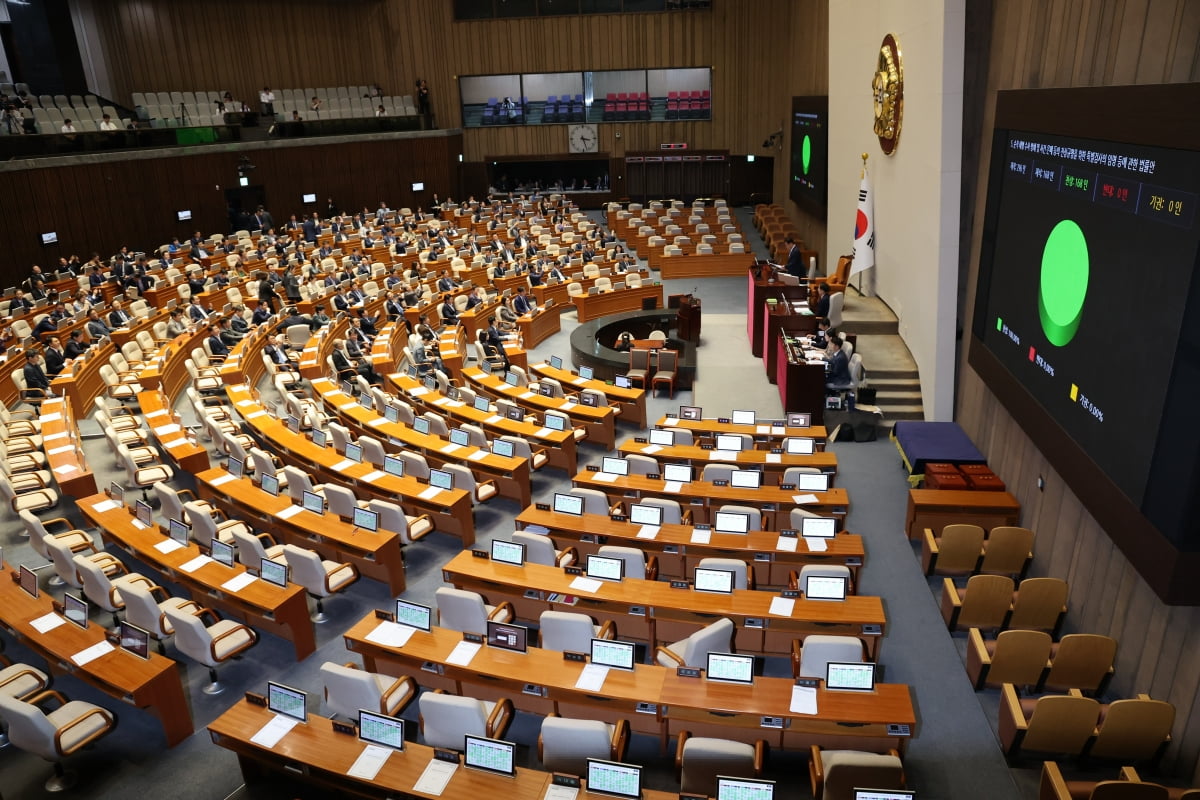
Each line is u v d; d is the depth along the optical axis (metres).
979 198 13.60
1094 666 8.71
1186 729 7.54
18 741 8.12
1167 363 7.03
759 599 9.47
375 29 41.22
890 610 10.74
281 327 22.81
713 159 42.12
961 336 14.63
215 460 15.82
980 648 9.11
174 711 8.83
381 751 7.37
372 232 33.97
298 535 11.98
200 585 10.48
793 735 7.86
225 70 39.19
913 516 12.16
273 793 7.93
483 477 13.95
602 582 9.93
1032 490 11.38
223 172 34.62
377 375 19.81
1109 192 8.20
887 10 18.23
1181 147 6.79
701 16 40.25
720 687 8.00
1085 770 7.99
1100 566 9.27
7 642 10.68
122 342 21.58
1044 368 9.91
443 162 41.25
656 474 12.95
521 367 20.48
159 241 32.34
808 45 31.41
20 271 27.19
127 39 37.16
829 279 22.05
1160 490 7.05
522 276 28.30
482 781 6.99
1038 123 10.09
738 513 11.05
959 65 13.29
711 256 30.16
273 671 9.97
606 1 40.31
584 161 44.25
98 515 11.99
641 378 19.14
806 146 30.08
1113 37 8.80
